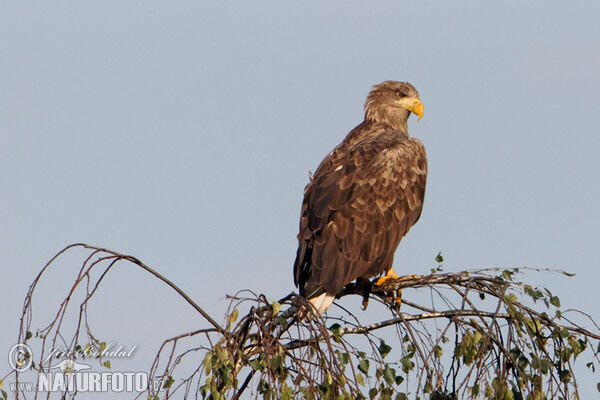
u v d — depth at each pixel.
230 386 8.97
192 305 9.88
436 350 9.44
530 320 10.37
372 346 9.45
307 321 9.18
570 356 10.22
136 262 9.76
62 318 8.93
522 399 9.57
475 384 9.23
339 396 8.40
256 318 9.13
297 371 8.80
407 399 9.11
